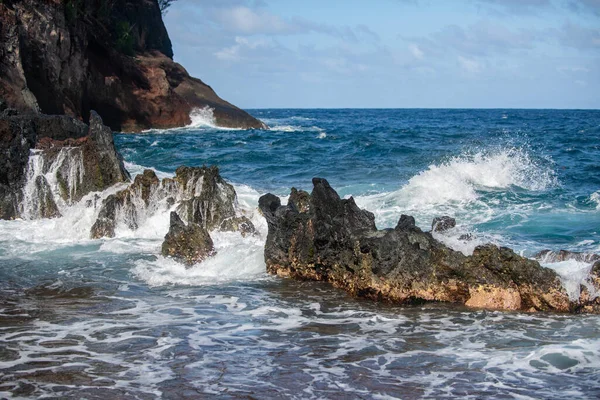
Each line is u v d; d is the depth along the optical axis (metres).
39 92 41.59
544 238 14.12
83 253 13.06
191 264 12.10
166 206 15.27
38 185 16.28
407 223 10.59
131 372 7.17
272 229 11.65
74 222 14.95
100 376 7.06
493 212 16.98
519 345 8.00
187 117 56.44
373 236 10.16
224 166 27.55
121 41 55.16
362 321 8.97
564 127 65.75
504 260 9.59
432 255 9.88
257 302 9.87
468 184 20.25
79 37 45.59
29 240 14.20
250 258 12.11
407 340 8.22
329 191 11.12
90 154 16.78
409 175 24.41
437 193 19.05
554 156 30.78
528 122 83.75
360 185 21.78
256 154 31.34
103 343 8.04
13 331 8.44
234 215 14.95
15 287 10.65
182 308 9.55
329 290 10.50
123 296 10.17
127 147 35.03
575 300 9.24
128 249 13.35
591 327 8.60
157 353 7.73
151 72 55.53
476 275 9.63
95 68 49.12
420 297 9.72
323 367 7.36
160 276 11.35
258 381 6.98
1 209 15.94
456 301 9.71
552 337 8.27
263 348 7.93
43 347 7.88
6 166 16.14
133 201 15.30
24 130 16.95
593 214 16.69
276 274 11.43
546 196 19.09
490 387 6.84
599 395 6.63
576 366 7.34
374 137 45.16
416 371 7.25
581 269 9.63
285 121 87.44
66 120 19.28
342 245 10.66
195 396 6.61
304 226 11.14
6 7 36.34
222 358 7.60
